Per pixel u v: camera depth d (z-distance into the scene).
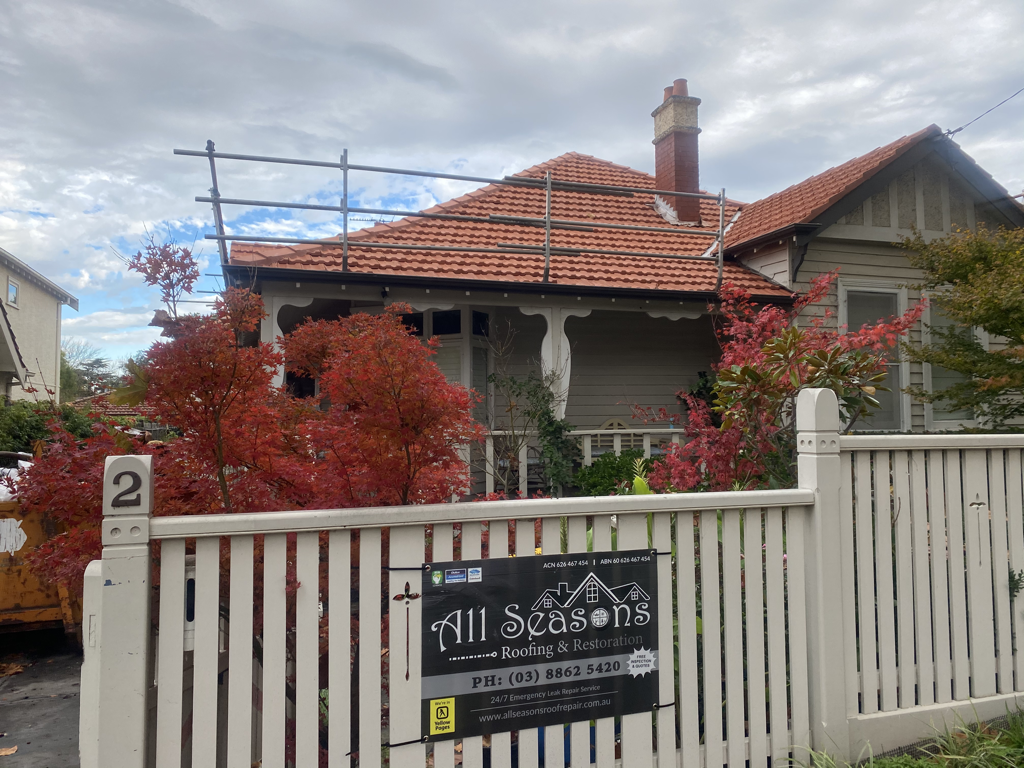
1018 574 3.45
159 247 2.50
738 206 12.96
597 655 2.63
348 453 2.76
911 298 10.05
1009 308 7.15
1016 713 3.26
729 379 4.42
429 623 2.45
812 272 9.59
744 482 4.52
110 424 3.04
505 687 2.51
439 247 7.97
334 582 2.35
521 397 9.77
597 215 11.73
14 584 5.48
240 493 2.70
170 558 2.21
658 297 8.88
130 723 2.13
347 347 2.96
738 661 2.85
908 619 3.19
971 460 3.40
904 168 9.48
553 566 2.61
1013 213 10.27
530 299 8.59
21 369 14.64
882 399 9.85
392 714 2.38
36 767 3.72
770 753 2.89
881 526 3.17
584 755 2.60
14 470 5.54
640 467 6.39
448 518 2.46
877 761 2.98
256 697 2.73
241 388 2.61
